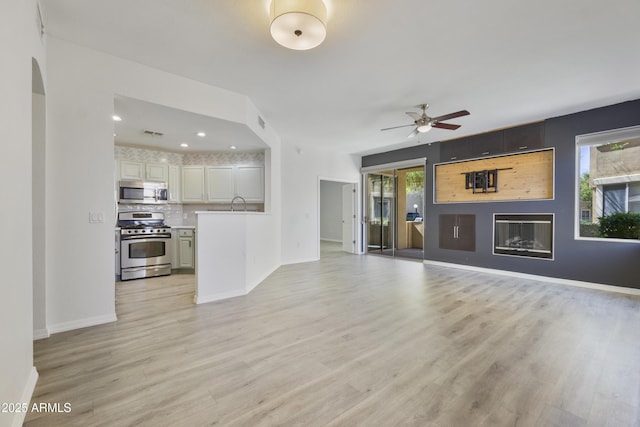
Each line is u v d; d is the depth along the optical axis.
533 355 2.30
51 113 2.63
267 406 1.70
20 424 1.51
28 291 1.75
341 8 2.18
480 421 1.57
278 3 1.99
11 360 1.45
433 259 6.33
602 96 3.86
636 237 4.07
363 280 4.80
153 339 2.57
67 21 2.39
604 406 1.69
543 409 1.67
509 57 2.90
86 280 2.82
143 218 5.55
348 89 3.66
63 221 2.69
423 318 3.08
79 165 2.76
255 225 4.48
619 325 2.89
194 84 3.43
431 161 6.38
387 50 2.78
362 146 6.79
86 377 1.98
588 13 2.24
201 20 2.37
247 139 4.73
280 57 2.92
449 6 2.17
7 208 1.40
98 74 2.83
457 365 2.15
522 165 5.07
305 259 6.73
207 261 3.66
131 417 1.60
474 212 5.69
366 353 2.33
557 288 4.32
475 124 5.07
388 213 8.62
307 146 6.74
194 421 1.57
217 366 2.13
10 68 1.45
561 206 4.61
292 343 2.50
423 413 1.64
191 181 6.05
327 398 1.77
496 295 3.94
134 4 2.18
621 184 4.21
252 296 3.89
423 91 3.71
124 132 4.40
